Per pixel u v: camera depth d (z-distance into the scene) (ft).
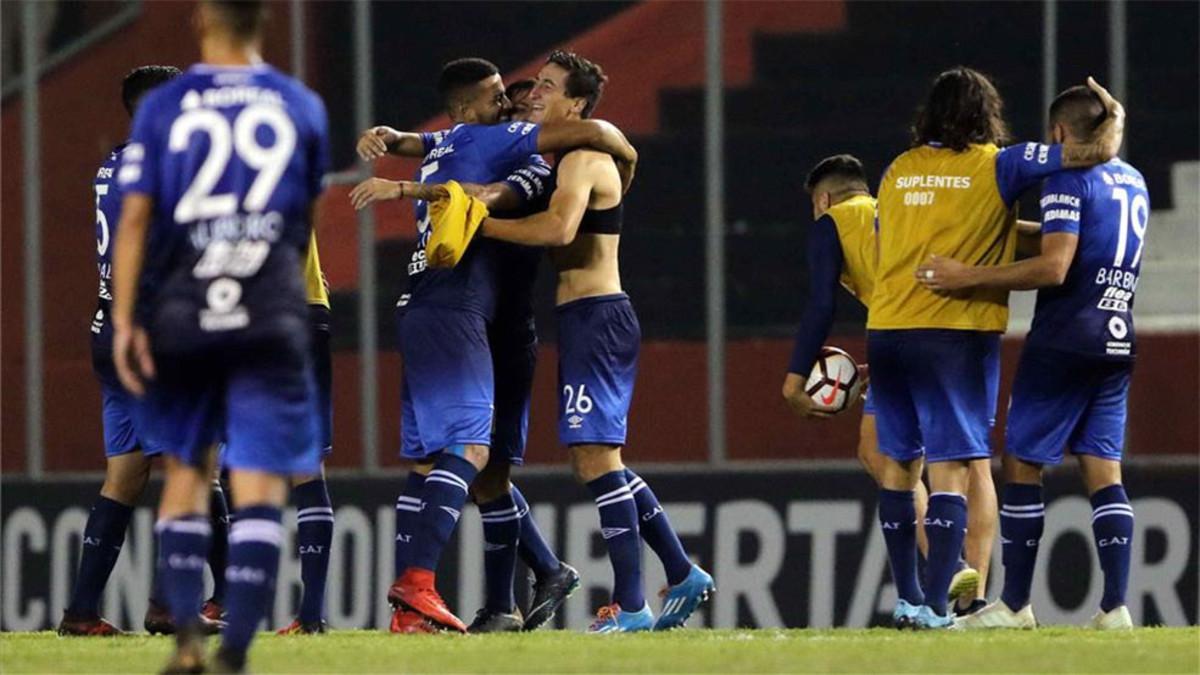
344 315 124.06
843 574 117.50
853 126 124.98
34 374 126.62
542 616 85.15
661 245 124.26
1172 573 115.65
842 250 81.15
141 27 128.47
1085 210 74.90
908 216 74.23
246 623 49.44
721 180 124.47
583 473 78.23
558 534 118.83
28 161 127.85
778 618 117.70
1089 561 114.93
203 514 51.96
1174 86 124.16
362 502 120.57
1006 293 74.84
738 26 125.90
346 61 125.29
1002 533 77.97
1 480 124.77
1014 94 124.06
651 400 122.83
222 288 49.11
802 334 80.94
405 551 80.18
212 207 49.34
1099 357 75.82
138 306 53.06
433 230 73.20
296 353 49.85
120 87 128.16
